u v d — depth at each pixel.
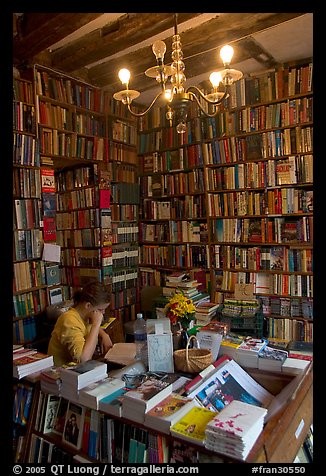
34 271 3.26
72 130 3.73
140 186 4.76
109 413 1.29
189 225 4.29
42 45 2.98
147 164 4.67
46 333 3.24
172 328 1.93
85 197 4.09
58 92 3.57
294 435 1.27
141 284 4.67
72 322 2.10
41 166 3.35
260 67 3.77
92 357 2.16
